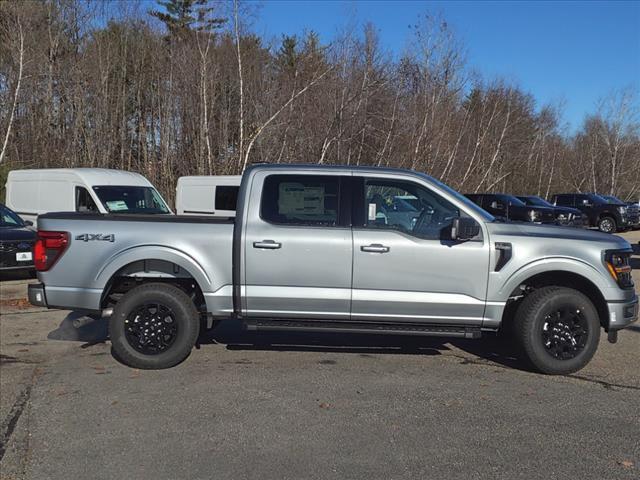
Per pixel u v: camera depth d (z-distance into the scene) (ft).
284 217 18.69
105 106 87.15
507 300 18.45
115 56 90.17
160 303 18.90
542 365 18.57
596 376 18.72
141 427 14.51
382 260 18.25
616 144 166.71
